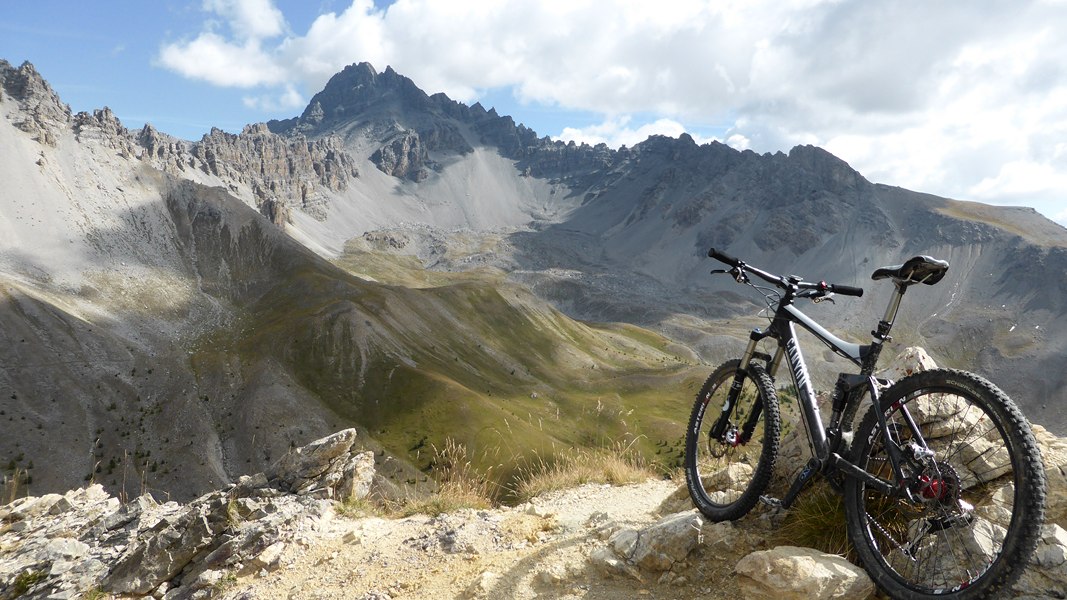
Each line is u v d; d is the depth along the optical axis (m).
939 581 4.02
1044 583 4.13
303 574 7.22
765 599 4.48
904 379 4.21
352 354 197.25
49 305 199.50
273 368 187.88
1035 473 3.36
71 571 8.54
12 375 164.62
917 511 4.09
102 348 192.25
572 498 8.91
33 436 145.50
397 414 165.50
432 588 6.12
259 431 161.62
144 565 8.20
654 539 5.47
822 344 4.93
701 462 6.39
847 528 4.52
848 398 4.59
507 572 5.96
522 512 8.27
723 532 5.39
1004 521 4.29
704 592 4.96
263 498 9.89
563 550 6.16
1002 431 3.58
